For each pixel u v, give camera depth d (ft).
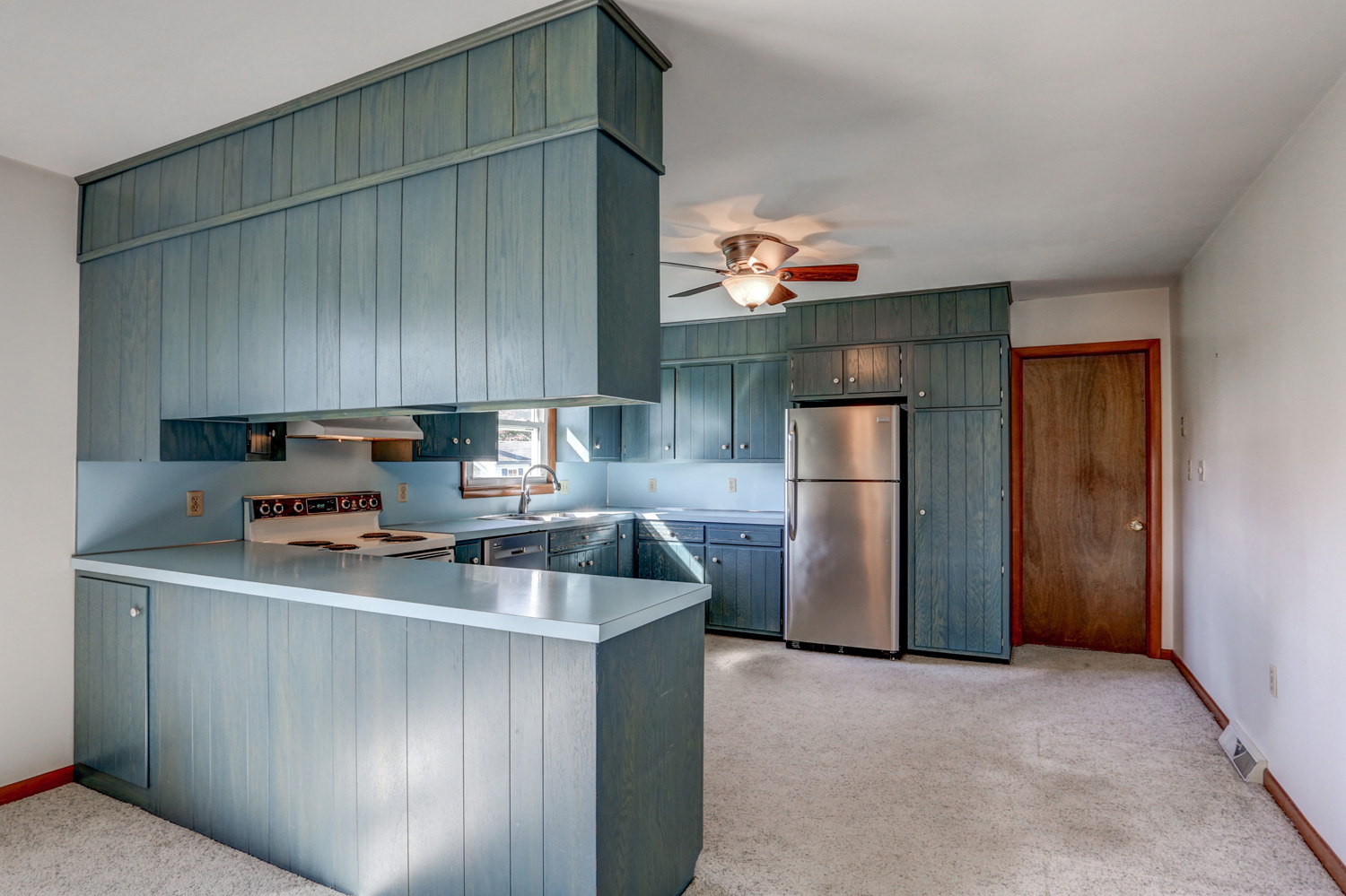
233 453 9.46
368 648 6.31
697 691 6.82
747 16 5.74
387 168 6.56
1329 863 6.81
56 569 8.71
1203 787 8.66
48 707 8.64
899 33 5.97
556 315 5.72
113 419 8.78
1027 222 10.69
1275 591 8.50
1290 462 8.01
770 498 18.20
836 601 14.66
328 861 6.59
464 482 14.84
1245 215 9.58
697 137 7.93
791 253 10.66
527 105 5.82
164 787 7.88
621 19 5.70
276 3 5.49
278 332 7.36
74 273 9.13
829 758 9.48
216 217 7.75
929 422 14.61
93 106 7.22
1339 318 6.76
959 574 14.32
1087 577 15.25
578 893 5.25
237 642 7.22
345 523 11.60
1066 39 6.06
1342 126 6.67
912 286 14.46
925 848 7.23
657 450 18.35
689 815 6.64
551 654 5.39
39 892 6.52
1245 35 5.98
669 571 17.30
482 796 5.70
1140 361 14.92
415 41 6.10
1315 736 7.35
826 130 7.75
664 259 12.87
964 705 11.57
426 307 6.39
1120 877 6.75
